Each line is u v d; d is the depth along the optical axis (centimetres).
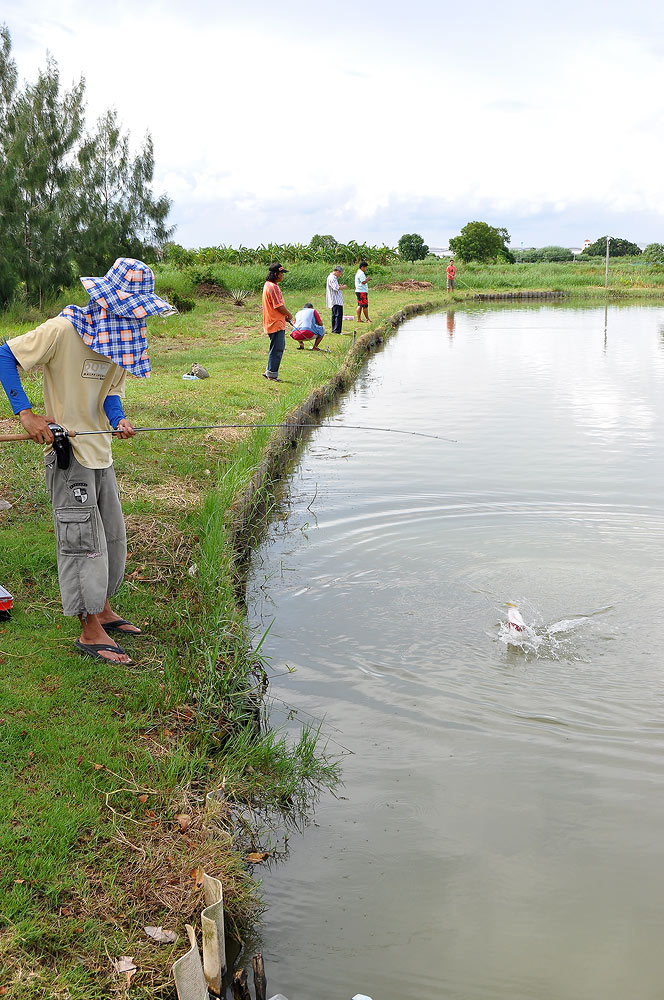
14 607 511
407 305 3141
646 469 988
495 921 344
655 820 406
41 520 634
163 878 330
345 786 427
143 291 436
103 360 442
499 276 4497
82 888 315
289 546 745
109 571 482
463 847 386
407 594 646
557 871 372
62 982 278
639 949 332
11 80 1716
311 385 1321
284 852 380
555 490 902
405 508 845
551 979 317
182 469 811
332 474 977
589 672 537
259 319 2280
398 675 532
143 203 1958
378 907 349
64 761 381
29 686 433
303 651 561
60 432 427
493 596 642
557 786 430
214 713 458
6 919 294
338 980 314
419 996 308
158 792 373
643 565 698
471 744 464
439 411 1346
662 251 5266
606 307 3578
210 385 1205
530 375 1714
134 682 453
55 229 1791
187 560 613
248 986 309
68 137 1805
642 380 1636
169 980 290
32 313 1728
